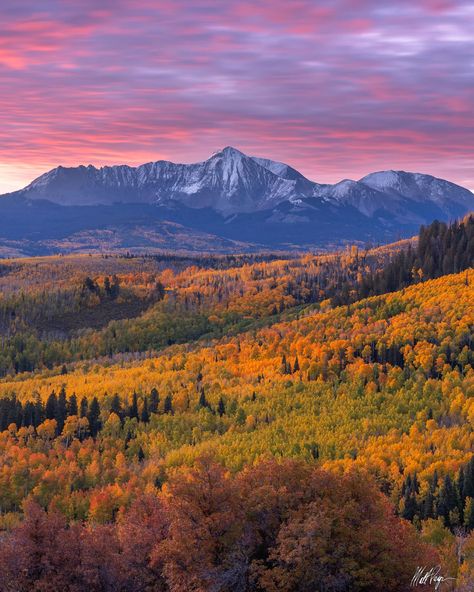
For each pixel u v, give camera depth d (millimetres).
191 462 156375
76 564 66688
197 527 57656
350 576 53719
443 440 150750
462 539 89625
